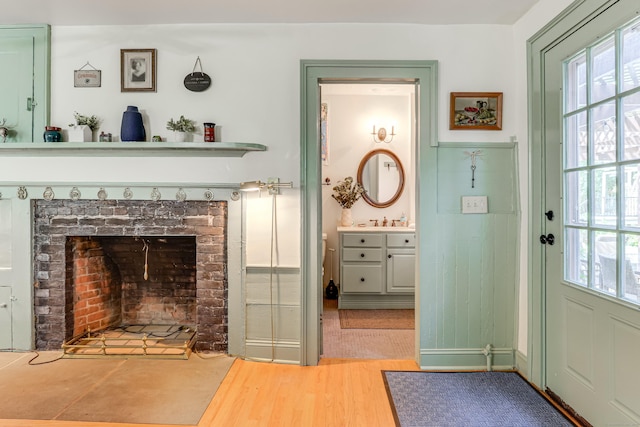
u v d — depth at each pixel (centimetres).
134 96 267
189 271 318
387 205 440
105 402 212
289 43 263
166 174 267
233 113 265
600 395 185
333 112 442
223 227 269
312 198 262
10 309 273
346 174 443
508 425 196
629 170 168
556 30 214
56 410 203
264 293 268
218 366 258
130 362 261
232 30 264
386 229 398
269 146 264
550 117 223
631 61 165
